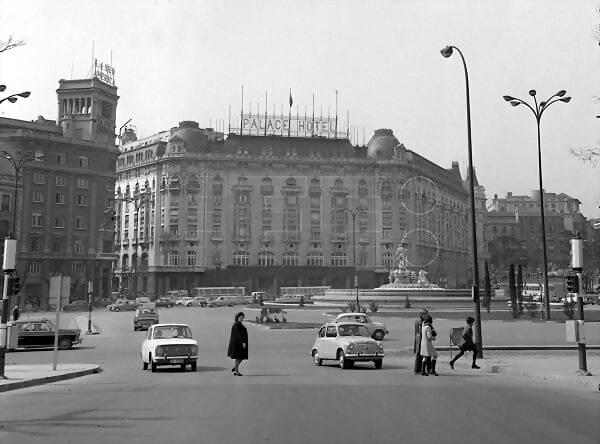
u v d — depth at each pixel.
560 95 43.00
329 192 123.62
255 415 11.19
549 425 10.16
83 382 17.20
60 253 91.88
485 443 8.80
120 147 146.25
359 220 124.12
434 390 14.67
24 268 87.12
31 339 29.16
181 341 20.12
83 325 48.97
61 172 92.94
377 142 129.00
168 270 117.06
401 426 10.05
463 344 20.39
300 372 19.38
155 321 44.59
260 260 119.81
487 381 16.81
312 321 51.00
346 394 13.96
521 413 11.34
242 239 119.50
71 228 93.50
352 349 20.25
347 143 131.00
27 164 89.00
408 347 29.08
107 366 22.09
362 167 125.50
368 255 123.38
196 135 123.19
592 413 11.39
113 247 99.38
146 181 124.69
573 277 17.91
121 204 131.25
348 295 74.81
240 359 18.34
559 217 187.75
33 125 93.56
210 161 120.38
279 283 118.25
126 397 13.77
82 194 95.69
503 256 168.75
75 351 28.72
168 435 9.48
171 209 118.75
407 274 76.75
